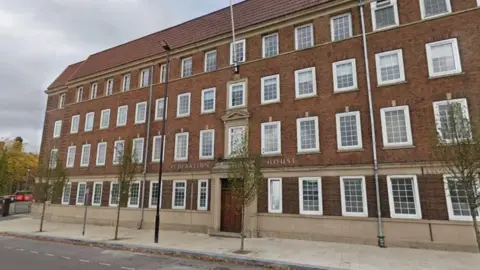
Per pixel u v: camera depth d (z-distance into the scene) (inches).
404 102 649.6
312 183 711.1
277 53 841.5
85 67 1370.6
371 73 696.4
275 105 801.6
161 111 1020.5
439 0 661.3
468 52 608.1
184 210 876.6
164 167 954.7
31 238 783.1
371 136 666.2
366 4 735.7
